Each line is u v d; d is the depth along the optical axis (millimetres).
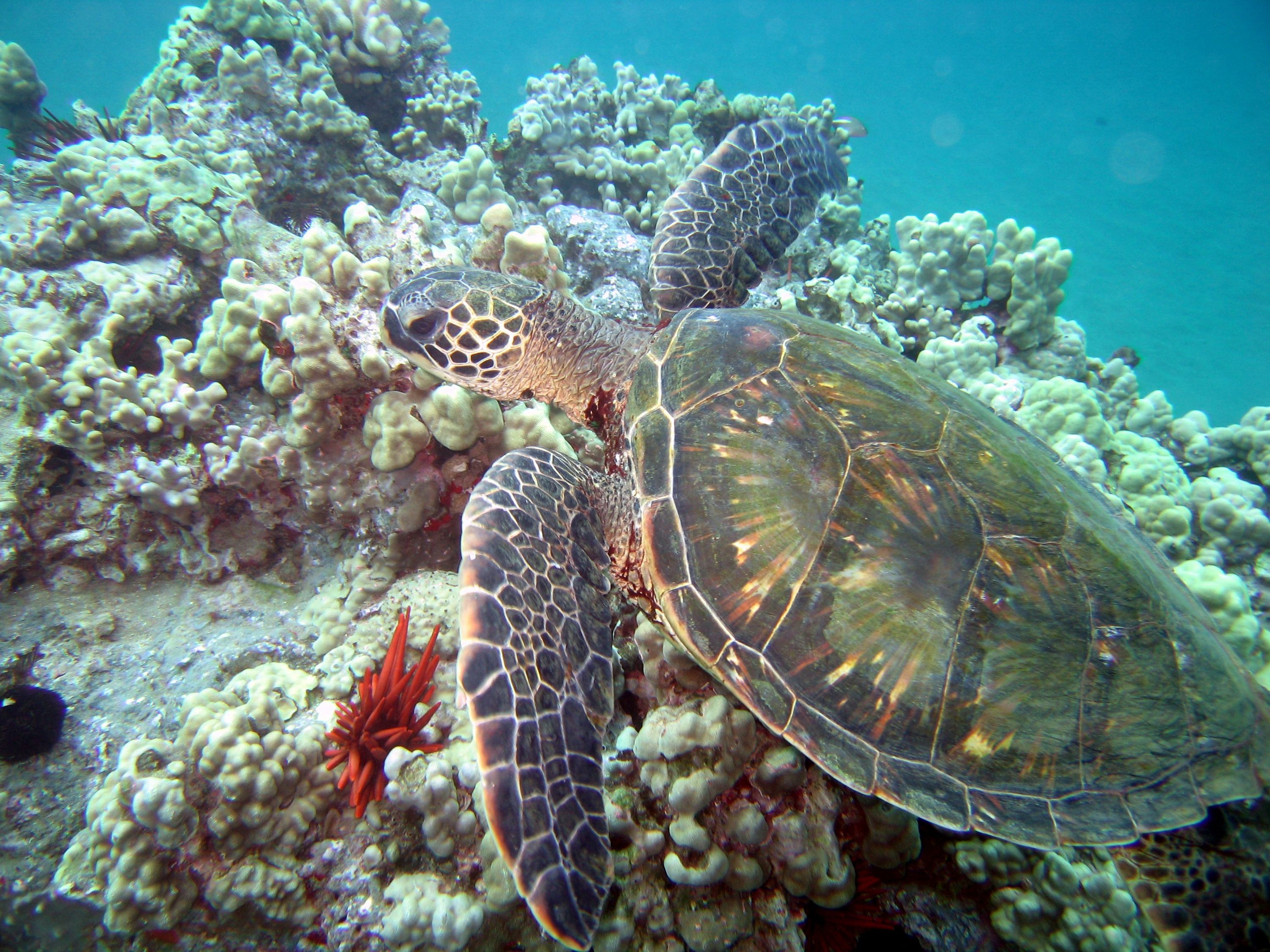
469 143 1652
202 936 623
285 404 840
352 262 812
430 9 1678
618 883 614
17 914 633
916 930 657
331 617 810
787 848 621
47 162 1149
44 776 700
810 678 561
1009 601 558
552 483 688
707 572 593
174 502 816
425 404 805
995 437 646
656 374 706
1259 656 888
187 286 985
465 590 561
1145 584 595
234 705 691
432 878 633
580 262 1333
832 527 573
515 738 524
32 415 807
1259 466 1204
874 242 1648
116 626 800
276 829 625
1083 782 547
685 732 594
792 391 636
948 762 547
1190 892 625
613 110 1780
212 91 1308
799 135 1211
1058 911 646
